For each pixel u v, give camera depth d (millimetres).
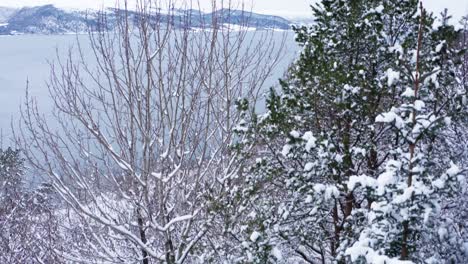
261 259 7383
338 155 7770
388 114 5848
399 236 5727
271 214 8719
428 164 5809
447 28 7996
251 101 9547
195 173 9727
